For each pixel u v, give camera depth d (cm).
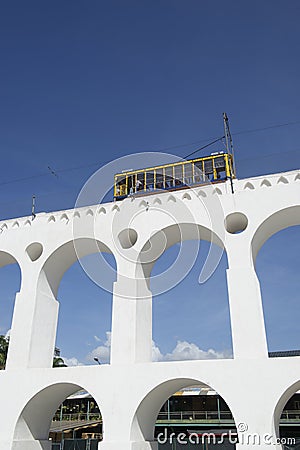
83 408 4391
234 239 2005
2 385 2089
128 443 1794
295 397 3672
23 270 2316
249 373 1752
